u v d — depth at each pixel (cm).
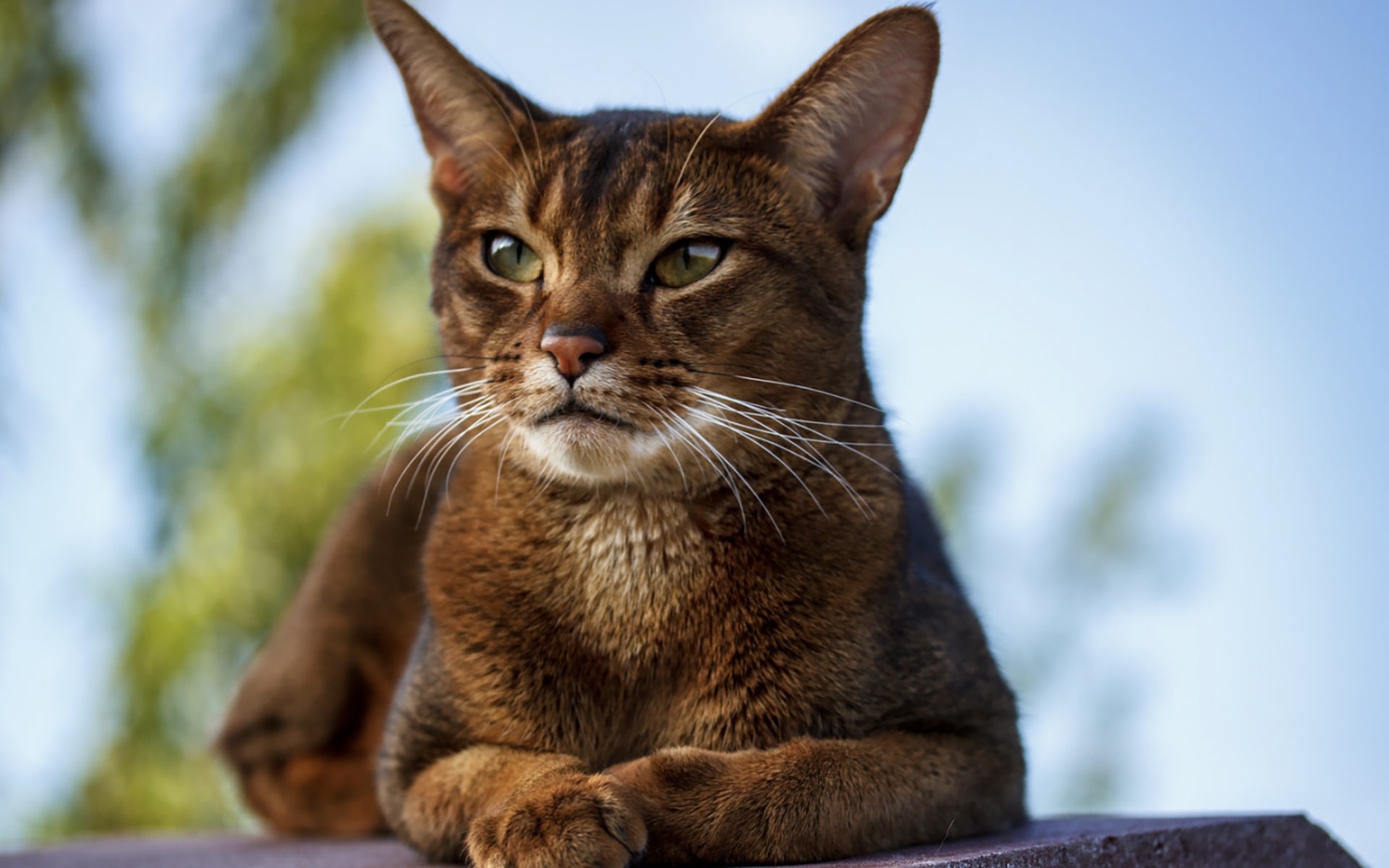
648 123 62
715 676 58
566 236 60
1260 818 60
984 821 59
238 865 60
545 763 56
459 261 62
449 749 59
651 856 54
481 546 60
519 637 59
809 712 58
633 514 59
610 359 58
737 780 54
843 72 61
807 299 60
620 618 59
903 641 59
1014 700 63
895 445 63
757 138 61
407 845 59
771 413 59
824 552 58
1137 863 56
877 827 55
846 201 62
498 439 60
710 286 59
